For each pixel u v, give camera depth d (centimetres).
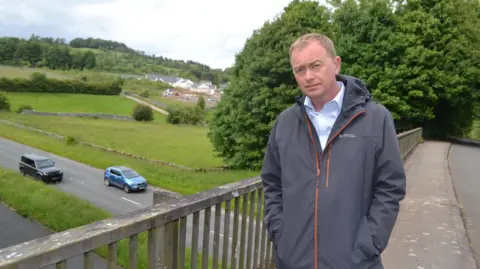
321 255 197
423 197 713
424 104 2783
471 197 762
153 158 3284
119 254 783
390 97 2600
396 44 2605
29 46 15675
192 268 245
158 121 7575
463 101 2952
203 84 18112
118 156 3344
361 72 2666
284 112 235
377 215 199
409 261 407
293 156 214
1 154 3319
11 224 1517
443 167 1109
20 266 135
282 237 213
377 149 201
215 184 2164
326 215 197
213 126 2948
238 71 2953
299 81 215
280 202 234
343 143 202
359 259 193
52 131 4662
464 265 399
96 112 7981
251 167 2556
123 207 1986
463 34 2891
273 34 2591
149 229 198
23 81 9094
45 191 1897
